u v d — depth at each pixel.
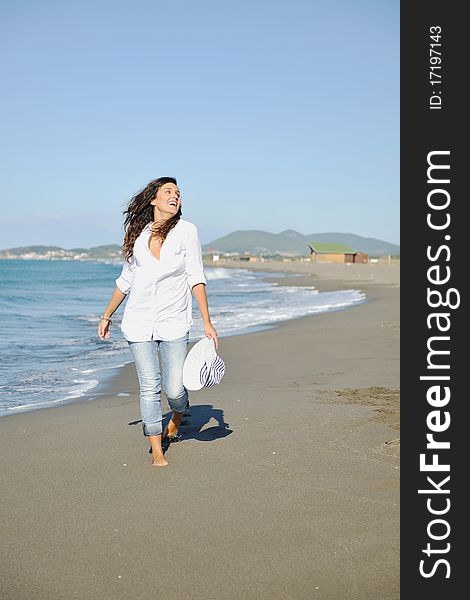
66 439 5.05
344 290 32.62
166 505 3.65
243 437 4.93
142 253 4.39
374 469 4.19
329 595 2.71
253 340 11.42
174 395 4.55
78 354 10.45
